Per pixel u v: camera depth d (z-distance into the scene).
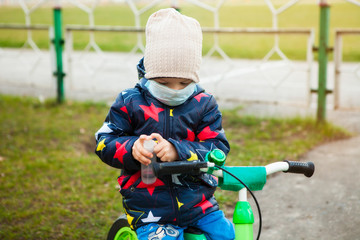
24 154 4.69
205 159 1.96
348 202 3.54
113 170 4.32
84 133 5.37
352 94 6.73
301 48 10.47
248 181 1.95
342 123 5.51
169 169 1.79
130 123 2.13
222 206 3.58
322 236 3.11
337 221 3.28
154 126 2.09
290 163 2.01
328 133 5.00
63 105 6.61
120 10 13.45
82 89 7.26
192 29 2.00
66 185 3.98
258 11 13.70
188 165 1.82
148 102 2.11
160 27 1.98
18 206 3.63
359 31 5.12
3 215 3.47
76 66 9.33
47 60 10.30
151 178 1.93
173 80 1.99
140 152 1.89
